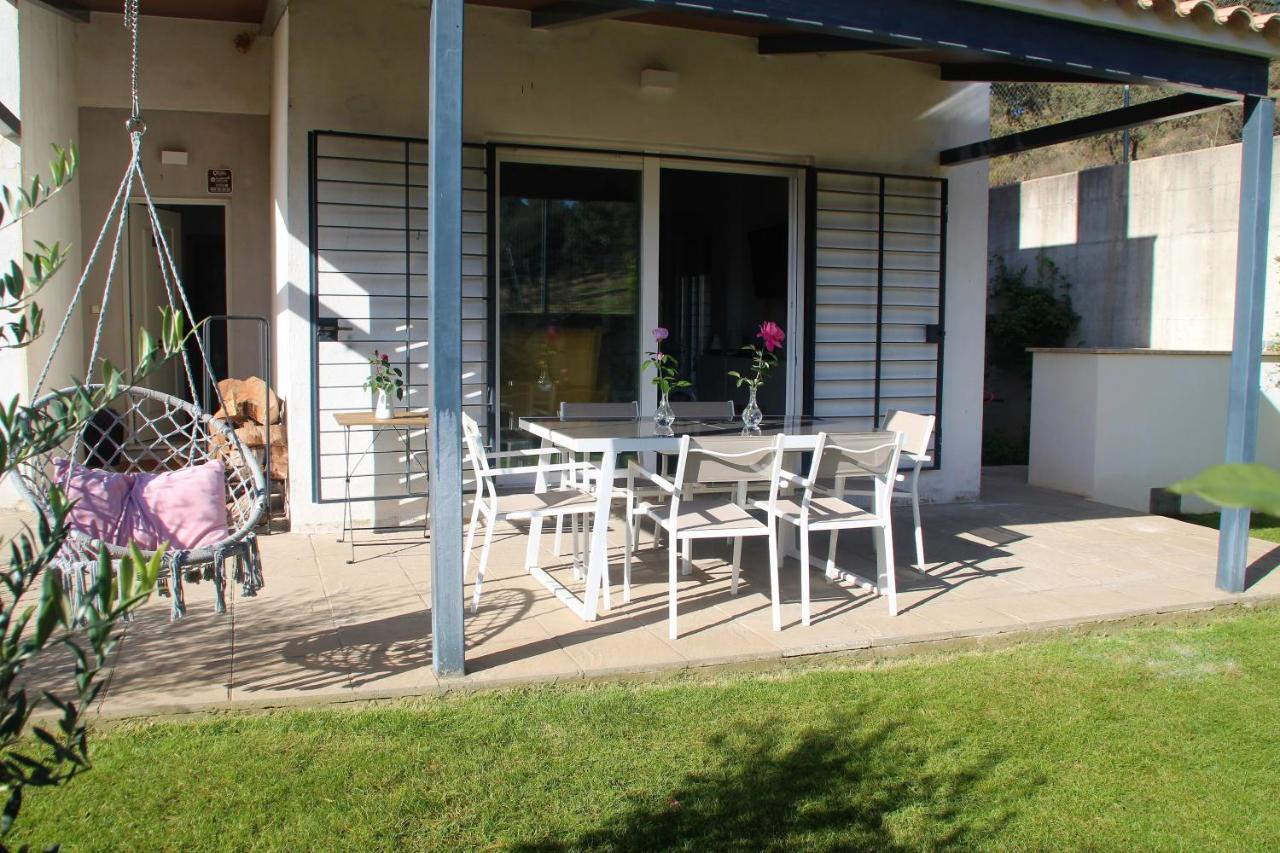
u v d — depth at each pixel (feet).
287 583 15.61
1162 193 31.19
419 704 11.26
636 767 10.00
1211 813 9.57
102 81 22.88
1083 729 11.28
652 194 21.61
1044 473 26.61
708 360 22.52
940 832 9.08
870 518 14.66
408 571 16.40
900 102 23.25
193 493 12.06
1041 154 52.80
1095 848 8.95
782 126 22.25
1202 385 26.18
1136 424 25.38
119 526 11.62
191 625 13.43
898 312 23.65
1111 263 32.91
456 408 11.67
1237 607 15.87
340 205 18.92
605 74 20.71
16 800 4.30
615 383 21.80
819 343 23.03
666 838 8.77
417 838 8.63
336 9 18.65
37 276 5.95
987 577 16.97
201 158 23.97
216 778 9.43
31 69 19.52
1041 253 35.58
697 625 13.92
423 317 19.67
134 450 22.54
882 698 11.97
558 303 21.21
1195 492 1.99
